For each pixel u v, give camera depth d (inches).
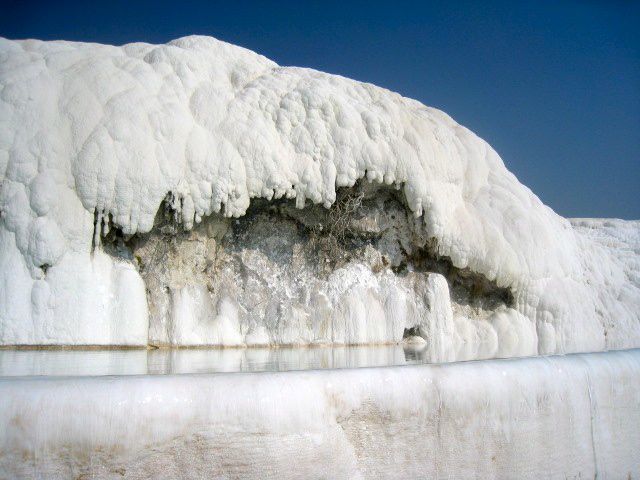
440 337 400.8
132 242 361.4
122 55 395.5
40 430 147.1
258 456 162.6
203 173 360.2
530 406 203.3
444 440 188.2
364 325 390.9
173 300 364.5
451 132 465.1
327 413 172.9
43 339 319.0
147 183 345.4
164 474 155.6
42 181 329.7
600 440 218.5
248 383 166.1
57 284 325.7
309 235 407.2
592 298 470.9
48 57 372.8
